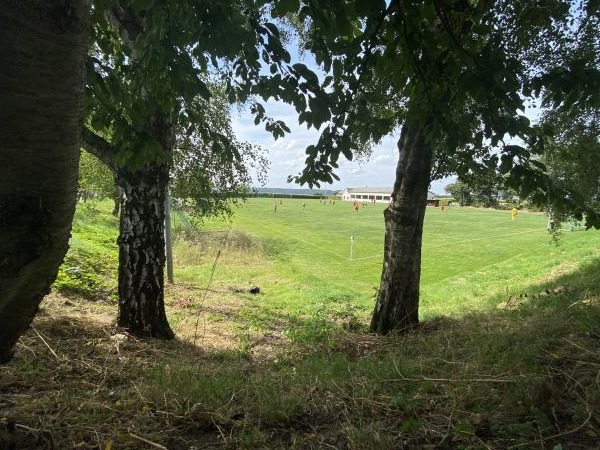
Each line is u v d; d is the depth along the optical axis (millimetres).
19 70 1372
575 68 2994
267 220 45594
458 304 10734
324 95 3348
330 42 3252
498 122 3305
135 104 3365
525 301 8117
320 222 44156
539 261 17969
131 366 4824
